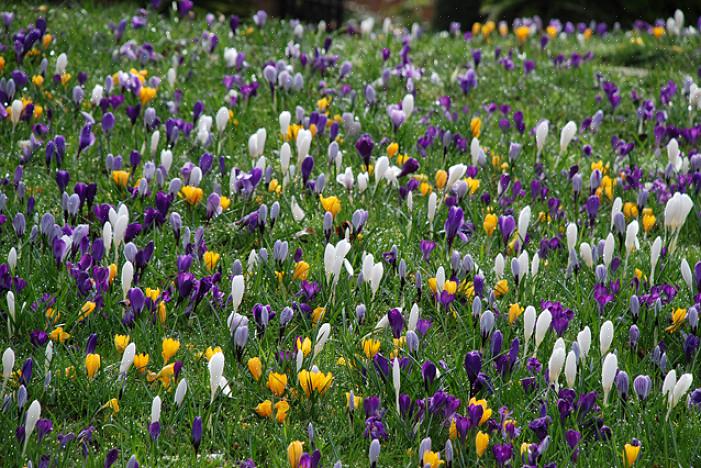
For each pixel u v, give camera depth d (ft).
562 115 44.73
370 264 22.80
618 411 19.92
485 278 25.72
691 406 20.21
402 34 58.13
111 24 48.98
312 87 43.37
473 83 43.04
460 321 22.90
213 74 44.32
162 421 19.45
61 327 21.70
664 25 68.08
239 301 21.17
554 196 32.42
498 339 20.11
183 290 22.43
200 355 21.48
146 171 28.53
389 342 22.00
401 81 45.44
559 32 66.90
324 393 20.10
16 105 31.48
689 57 55.31
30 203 25.72
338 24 107.65
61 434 18.44
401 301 24.61
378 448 17.25
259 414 19.75
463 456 18.03
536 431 18.31
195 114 34.58
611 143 38.63
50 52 42.83
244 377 20.70
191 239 26.32
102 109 35.99
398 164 32.09
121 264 24.52
